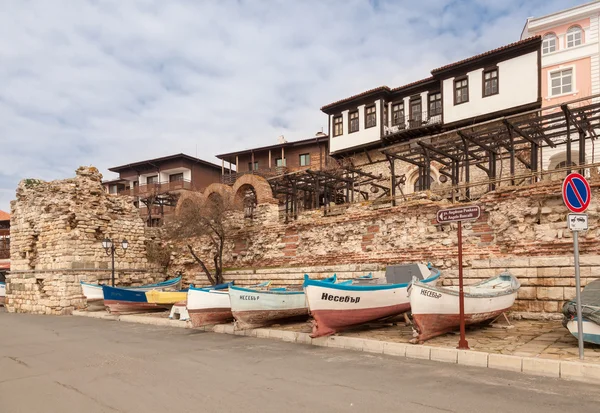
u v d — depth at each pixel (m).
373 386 7.49
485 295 11.67
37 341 14.22
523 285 14.41
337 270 20.09
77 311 23.11
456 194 20.55
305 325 14.86
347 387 7.47
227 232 25.92
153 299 20.25
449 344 10.13
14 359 11.14
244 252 25.48
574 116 17.09
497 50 29.48
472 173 29.77
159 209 54.16
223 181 53.09
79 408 6.77
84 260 24.80
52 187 25.92
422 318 10.45
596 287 9.84
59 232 24.66
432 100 34.06
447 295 10.84
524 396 6.73
